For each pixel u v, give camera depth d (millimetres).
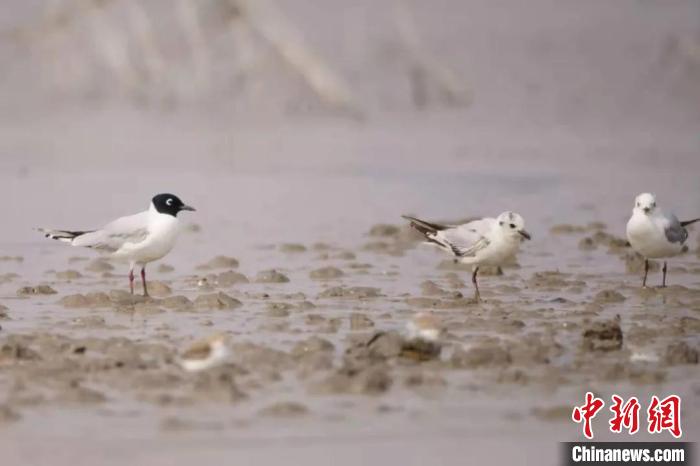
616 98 41188
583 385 11219
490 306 14680
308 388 10922
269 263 17797
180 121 37156
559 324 13594
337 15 50000
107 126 36219
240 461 9258
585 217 22297
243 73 38906
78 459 9266
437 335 12898
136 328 13422
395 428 10031
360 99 40531
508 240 14844
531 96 41531
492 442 9820
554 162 29953
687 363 11953
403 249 19031
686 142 33438
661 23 49781
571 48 47156
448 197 24719
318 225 21375
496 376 11398
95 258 18109
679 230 15617
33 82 41250
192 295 15508
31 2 46156
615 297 15141
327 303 14852
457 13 50781
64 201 23656
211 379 10906
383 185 26234
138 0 42312
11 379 11164
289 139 33906
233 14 38844
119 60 40844
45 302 14922
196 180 26797
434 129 36125
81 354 12078
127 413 10266
